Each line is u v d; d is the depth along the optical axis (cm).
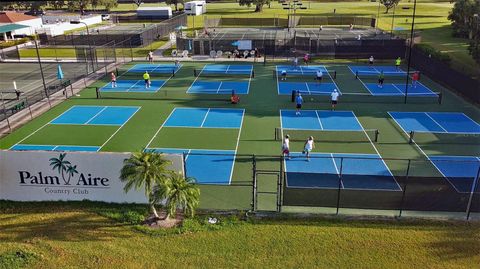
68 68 4506
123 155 1527
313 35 6359
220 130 2558
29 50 5525
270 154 2172
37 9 10788
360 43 4969
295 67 4531
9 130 2544
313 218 1470
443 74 3697
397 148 2267
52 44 5956
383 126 2631
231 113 2912
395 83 3803
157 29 6400
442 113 2900
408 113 2903
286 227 1409
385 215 1488
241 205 1592
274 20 8050
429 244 1309
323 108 3028
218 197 1667
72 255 1251
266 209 1554
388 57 4931
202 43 5209
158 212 1512
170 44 5947
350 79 3984
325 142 2344
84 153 1537
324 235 1359
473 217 1470
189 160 2086
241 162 2058
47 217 1477
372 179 1816
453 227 1409
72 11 11275
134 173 1379
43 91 3472
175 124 2673
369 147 2278
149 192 1392
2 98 3269
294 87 3666
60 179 1584
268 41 5231
